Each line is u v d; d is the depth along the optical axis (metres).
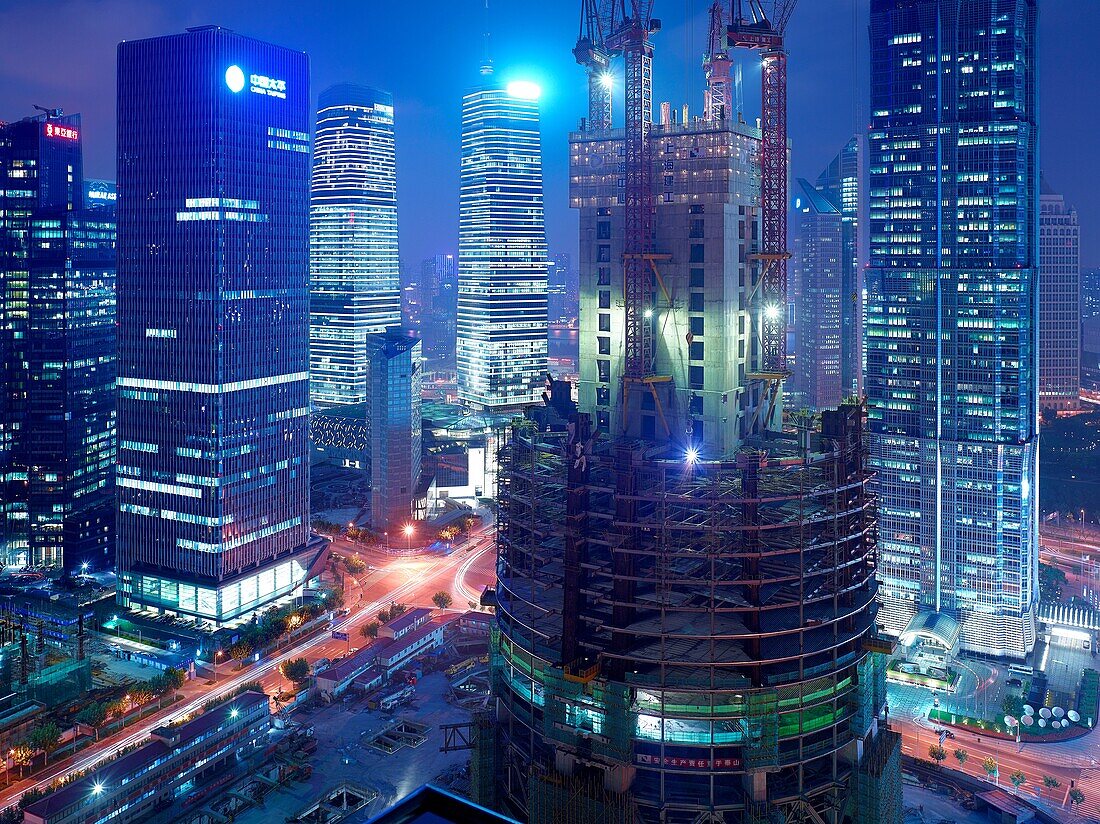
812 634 147.88
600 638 145.62
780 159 194.88
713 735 138.62
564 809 139.88
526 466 171.12
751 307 196.75
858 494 158.00
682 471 161.50
